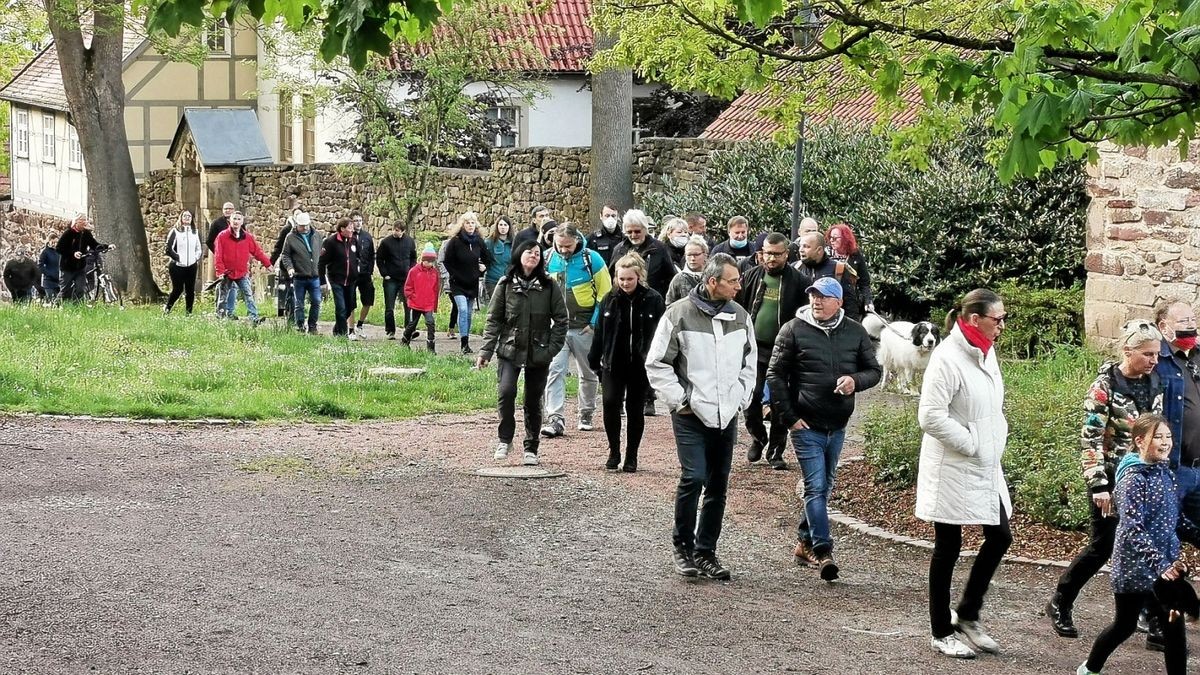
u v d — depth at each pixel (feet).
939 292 68.39
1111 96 26.16
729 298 29.30
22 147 151.12
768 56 36.63
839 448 30.14
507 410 40.22
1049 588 29.55
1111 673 24.39
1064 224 67.00
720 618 26.50
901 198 70.59
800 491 37.24
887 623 26.68
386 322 70.69
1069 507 32.94
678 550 29.55
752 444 40.42
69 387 48.26
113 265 98.58
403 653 23.48
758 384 39.29
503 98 114.42
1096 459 25.62
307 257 69.00
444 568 29.19
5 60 165.07
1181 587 22.80
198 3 21.43
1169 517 22.99
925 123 40.32
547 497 35.99
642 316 38.32
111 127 98.22
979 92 28.07
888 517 34.68
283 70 120.37
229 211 72.49
